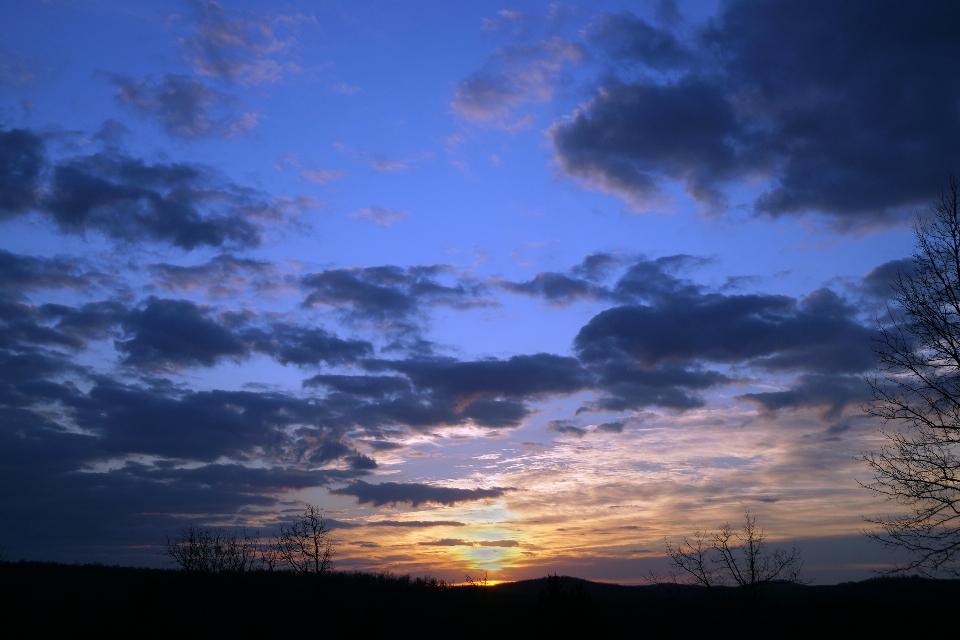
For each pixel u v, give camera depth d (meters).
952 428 20.83
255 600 38.16
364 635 35.72
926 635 29.81
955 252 21.30
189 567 38.59
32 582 48.88
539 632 31.05
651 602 37.97
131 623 34.50
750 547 33.31
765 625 31.94
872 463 22.06
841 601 34.16
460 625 40.12
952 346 21.03
